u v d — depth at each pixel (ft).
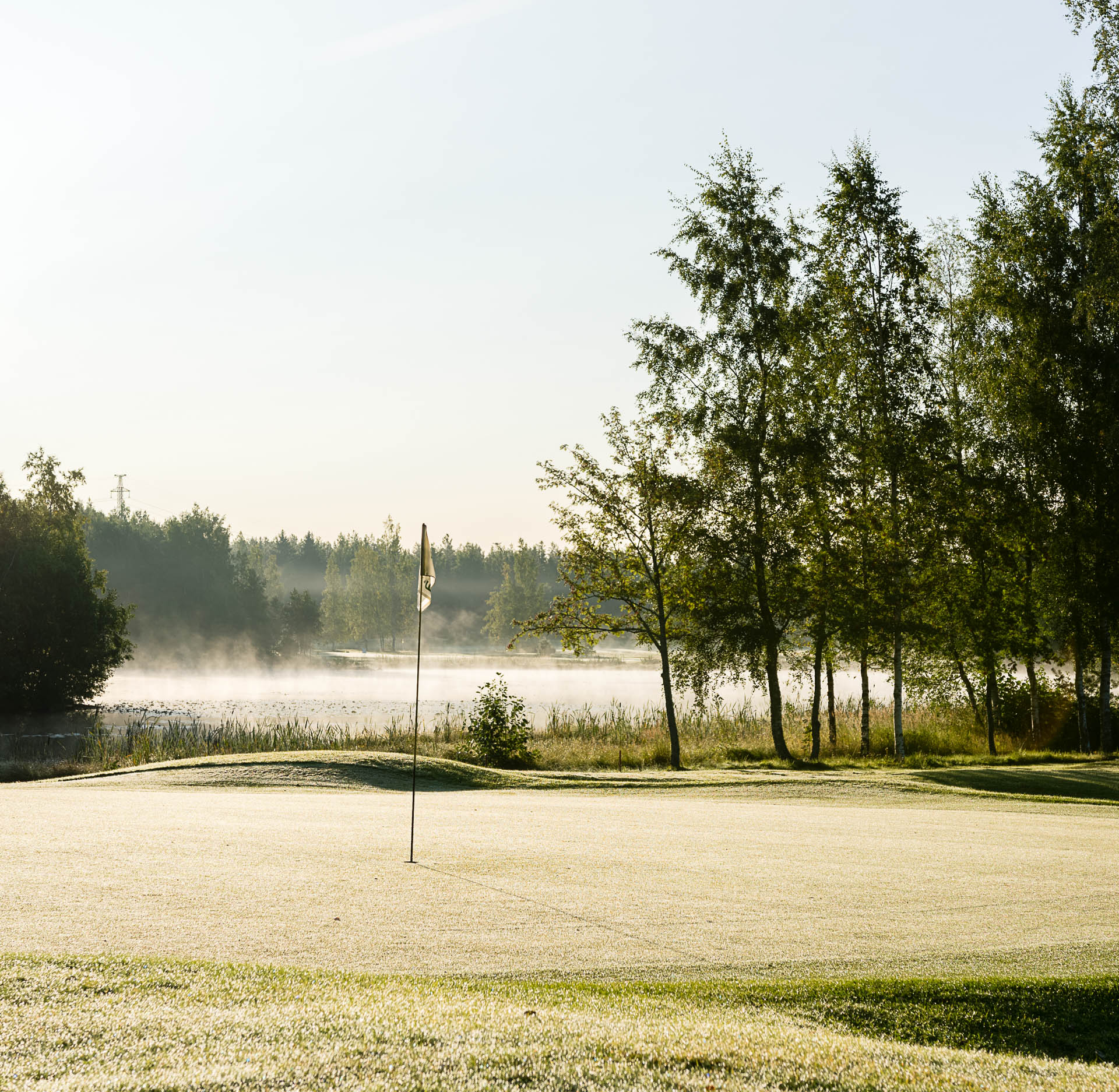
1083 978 21.36
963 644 103.96
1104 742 101.30
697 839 39.42
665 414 99.76
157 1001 16.99
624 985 19.84
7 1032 15.30
